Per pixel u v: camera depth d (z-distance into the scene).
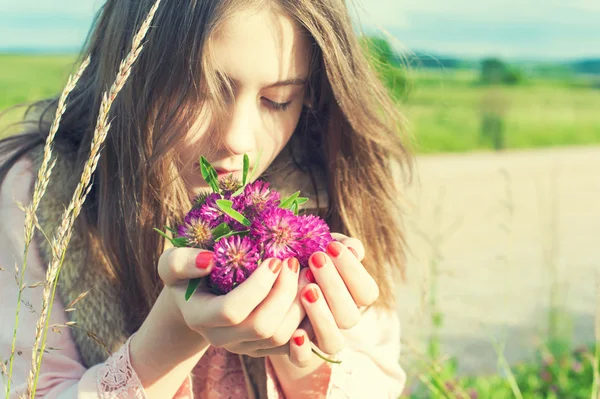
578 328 2.14
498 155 7.28
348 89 0.78
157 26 0.72
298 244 0.61
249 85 0.70
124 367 0.68
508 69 14.14
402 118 0.89
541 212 3.51
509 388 1.72
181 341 0.67
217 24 0.68
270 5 0.69
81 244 0.76
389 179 0.86
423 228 1.79
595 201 4.34
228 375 0.81
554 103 12.62
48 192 0.77
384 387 0.79
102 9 0.83
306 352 0.62
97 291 0.76
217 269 0.59
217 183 0.65
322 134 0.84
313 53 0.75
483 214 3.74
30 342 0.73
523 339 2.02
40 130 0.80
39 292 0.75
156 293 0.77
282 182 0.85
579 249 3.12
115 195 0.76
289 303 0.59
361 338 0.82
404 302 1.99
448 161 6.45
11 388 0.70
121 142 0.75
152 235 0.75
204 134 0.71
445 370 1.49
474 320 2.12
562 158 6.98
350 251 0.64
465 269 2.71
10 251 0.76
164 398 0.69
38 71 12.12
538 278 2.63
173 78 0.71
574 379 1.77
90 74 0.84
